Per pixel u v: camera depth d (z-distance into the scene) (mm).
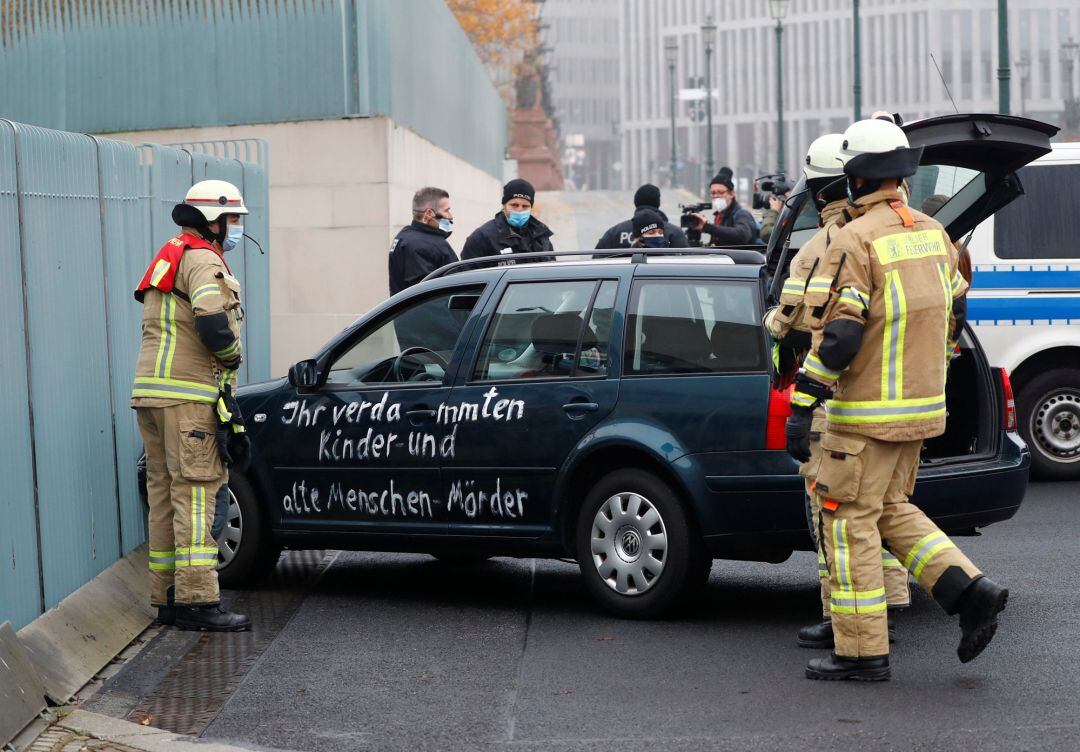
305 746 6820
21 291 8500
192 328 9070
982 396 9266
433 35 26516
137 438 10508
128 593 9562
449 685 7781
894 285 7270
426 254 14281
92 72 20625
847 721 6848
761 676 7730
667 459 8750
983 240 14172
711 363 8828
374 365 10031
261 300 15008
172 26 20312
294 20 19906
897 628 8727
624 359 9078
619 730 6863
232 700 7621
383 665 8250
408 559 11688
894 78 178125
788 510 8539
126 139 20531
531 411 9273
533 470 9258
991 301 14156
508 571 11086
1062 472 14406
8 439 8195
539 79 81500
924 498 8781
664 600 8906
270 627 9273
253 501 10297
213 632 9156
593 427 9070
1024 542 11375
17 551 8211
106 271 10000
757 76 199250
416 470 9672
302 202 19953
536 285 9539
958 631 8602
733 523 8664
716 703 7250
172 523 9375
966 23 169125
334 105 19859
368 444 9828
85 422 9445
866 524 7508
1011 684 7406
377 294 19750
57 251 9102
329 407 10023
